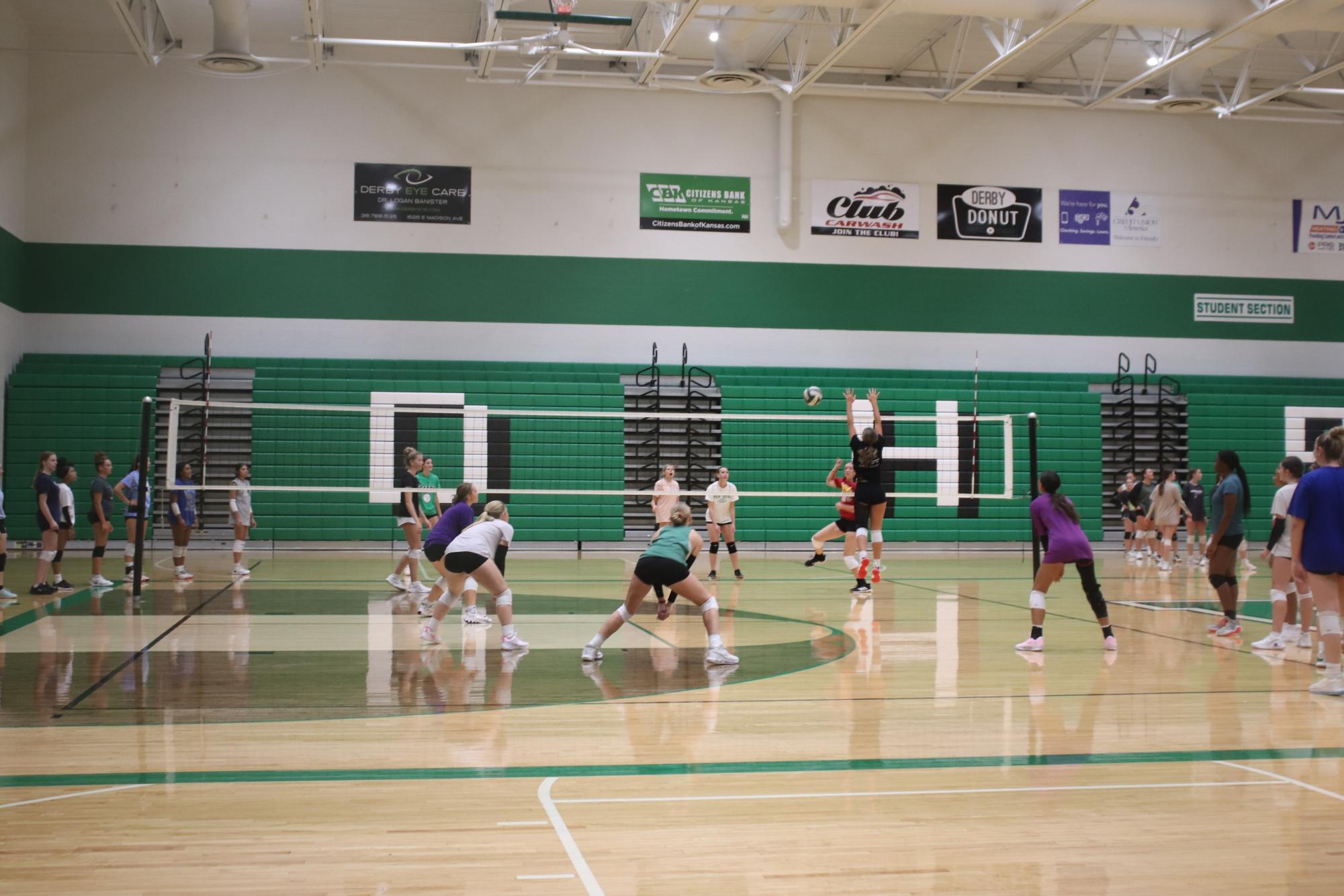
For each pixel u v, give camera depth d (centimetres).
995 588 1355
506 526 875
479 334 2005
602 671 754
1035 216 2161
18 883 346
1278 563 868
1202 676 748
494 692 675
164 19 1766
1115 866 375
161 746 532
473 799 445
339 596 1200
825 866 372
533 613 1075
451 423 1903
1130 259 2186
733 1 1516
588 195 2042
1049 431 2058
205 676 721
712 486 1480
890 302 2117
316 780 471
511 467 1920
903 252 2123
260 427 1859
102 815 419
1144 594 1315
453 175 2006
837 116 2112
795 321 2092
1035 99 1977
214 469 1869
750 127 2089
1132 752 536
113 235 1911
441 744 542
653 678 730
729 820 421
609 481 1942
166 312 1920
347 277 1970
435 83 2003
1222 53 1720
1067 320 2166
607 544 1942
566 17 1483
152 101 1927
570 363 2019
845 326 2103
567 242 2034
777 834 405
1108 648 859
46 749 525
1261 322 2219
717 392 2009
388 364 1959
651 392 1983
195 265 1931
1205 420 2114
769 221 2091
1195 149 2211
